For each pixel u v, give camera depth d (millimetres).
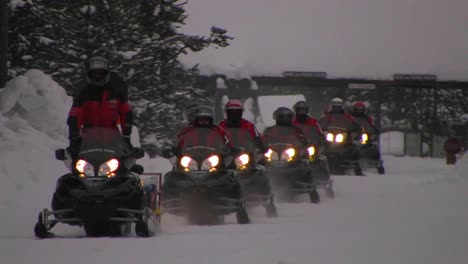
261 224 46500
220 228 43844
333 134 102062
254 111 157000
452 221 44469
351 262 28750
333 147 101875
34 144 60219
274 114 69000
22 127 64562
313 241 34969
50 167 57562
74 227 45469
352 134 102438
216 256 30875
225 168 49875
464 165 86938
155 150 92062
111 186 39688
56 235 41750
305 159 66812
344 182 86938
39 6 85750
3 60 76062
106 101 42844
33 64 86062
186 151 49594
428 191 77188
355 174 102438
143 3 95062
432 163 132000
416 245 32781
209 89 154625
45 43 85375
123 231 42688
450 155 126062
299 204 64188
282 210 59125
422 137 178000
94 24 89688
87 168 40219
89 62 42531
